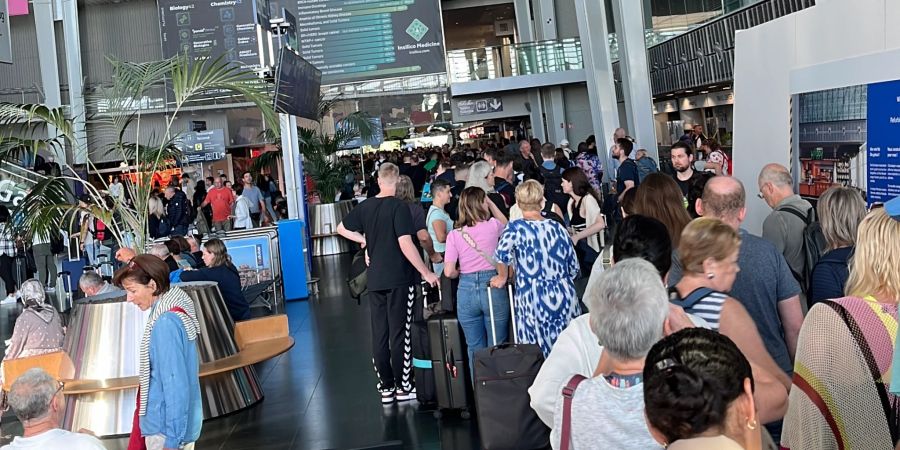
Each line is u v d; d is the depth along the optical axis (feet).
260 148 97.30
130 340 22.57
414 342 21.86
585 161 47.93
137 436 15.10
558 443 8.07
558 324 17.44
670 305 8.79
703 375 6.00
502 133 107.55
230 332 24.09
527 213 17.80
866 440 8.68
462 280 19.89
